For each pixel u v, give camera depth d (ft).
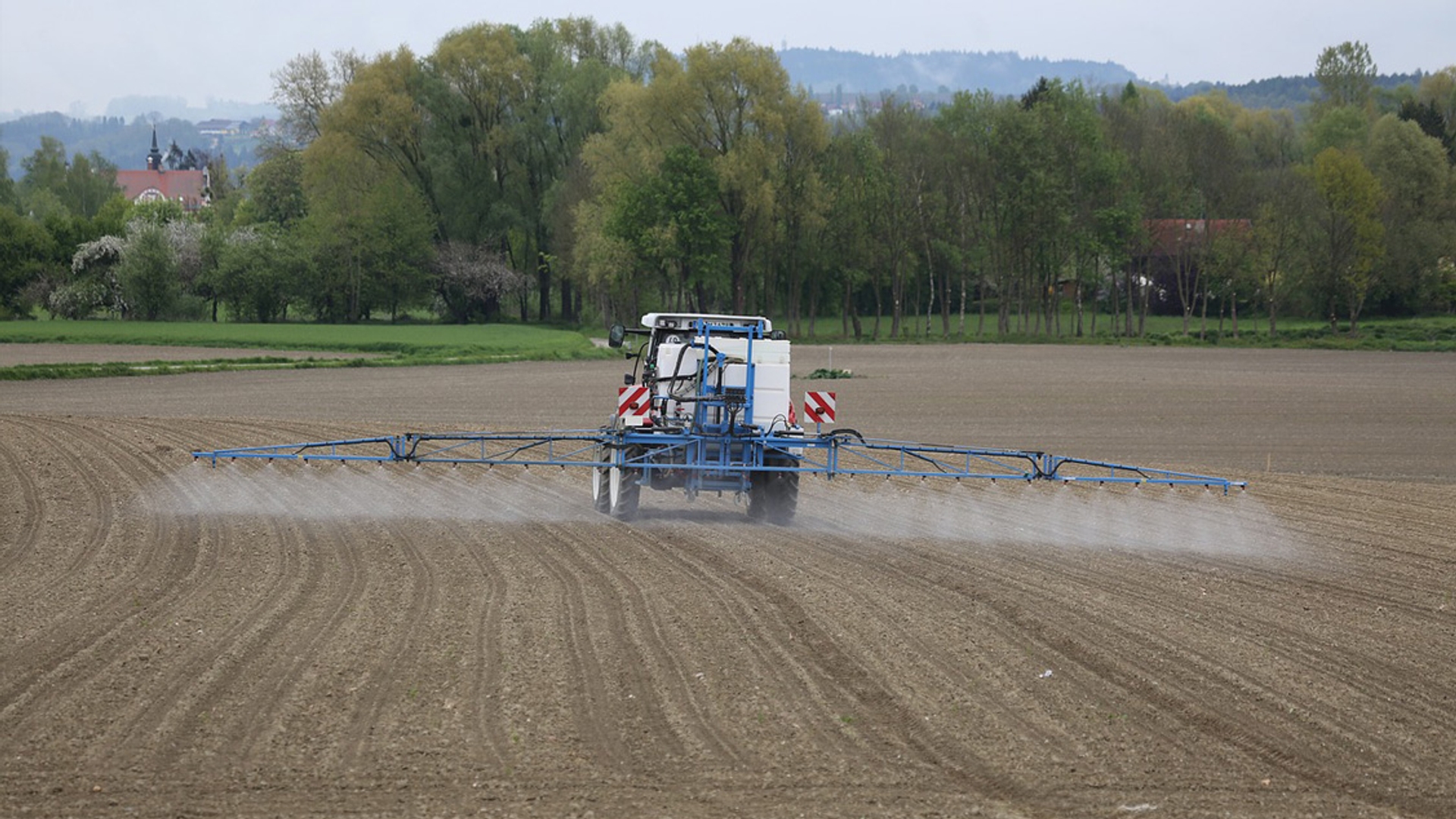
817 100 565.12
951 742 53.72
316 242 647.97
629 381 127.13
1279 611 79.20
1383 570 94.58
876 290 620.90
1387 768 51.96
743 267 582.76
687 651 66.80
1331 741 54.95
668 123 557.74
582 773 49.62
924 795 48.26
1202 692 61.21
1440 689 62.95
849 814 46.34
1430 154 622.95
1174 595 83.51
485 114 651.66
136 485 129.90
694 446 110.93
